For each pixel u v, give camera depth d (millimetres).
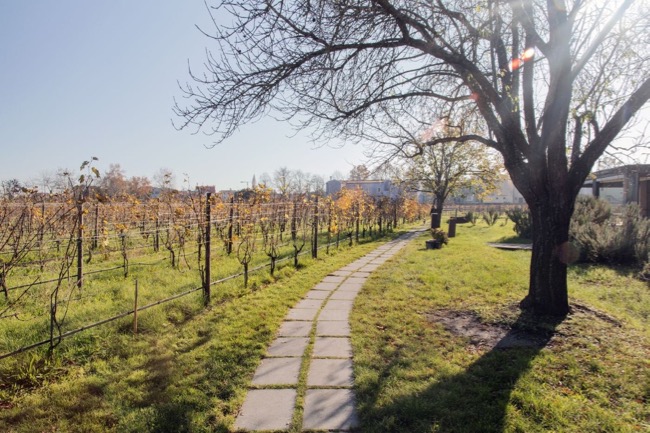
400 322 5465
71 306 5797
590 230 11562
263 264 9141
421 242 17219
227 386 3635
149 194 15633
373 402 3334
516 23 5465
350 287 7867
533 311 5566
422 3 5113
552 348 4398
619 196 37344
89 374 3885
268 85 4941
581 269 10016
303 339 4895
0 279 5113
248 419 3127
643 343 4578
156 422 3064
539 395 3414
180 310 5793
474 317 5574
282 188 18328
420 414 3160
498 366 3988
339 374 3922
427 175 24703
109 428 3037
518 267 9719
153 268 9117
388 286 7773
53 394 3451
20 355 4035
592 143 5230
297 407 3297
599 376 3768
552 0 4898
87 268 8914
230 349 4449
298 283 8078
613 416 3135
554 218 5414
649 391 3512
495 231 23531
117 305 5914
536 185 5473
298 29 4695
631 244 10438
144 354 4316
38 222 8953
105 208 10766
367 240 18109
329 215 14039
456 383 3623
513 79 5688
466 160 22781
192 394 3482
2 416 3129
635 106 4910
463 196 28844
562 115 5125
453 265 9930
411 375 3807
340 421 3092
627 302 7047
